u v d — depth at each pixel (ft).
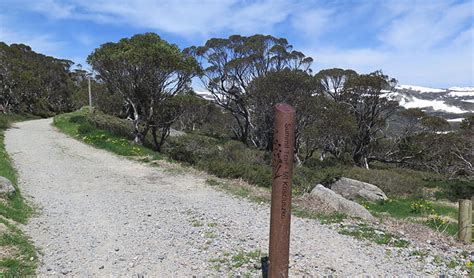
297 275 18.26
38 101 212.23
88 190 38.83
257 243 23.22
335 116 92.89
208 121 172.55
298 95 95.30
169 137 94.17
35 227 25.36
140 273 18.49
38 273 17.97
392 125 123.34
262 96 99.35
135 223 27.43
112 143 68.69
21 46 243.81
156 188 40.60
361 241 23.94
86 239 23.59
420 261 20.65
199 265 19.49
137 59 68.13
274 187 15.05
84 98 170.60
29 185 39.50
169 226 26.73
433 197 66.64
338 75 123.65
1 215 25.32
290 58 133.59
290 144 14.79
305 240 23.93
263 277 17.93
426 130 116.47
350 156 112.78
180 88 78.54
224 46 137.08
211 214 30.25
